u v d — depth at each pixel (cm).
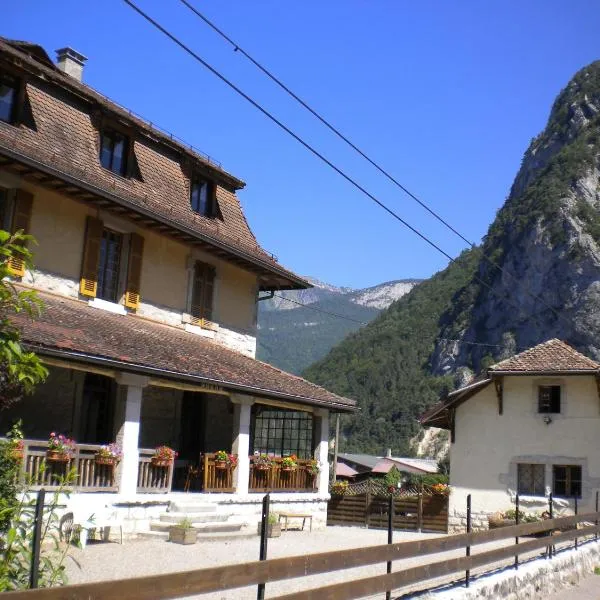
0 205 1630
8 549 624
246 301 2330
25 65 1661
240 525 1722
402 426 12638
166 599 554
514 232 13212
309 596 709
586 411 2370
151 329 1856
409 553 895
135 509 1526
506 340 12375
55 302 1653
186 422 2078
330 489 2611
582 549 1562
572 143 13788
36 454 1347
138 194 1872
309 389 2128
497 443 2464
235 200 2355
